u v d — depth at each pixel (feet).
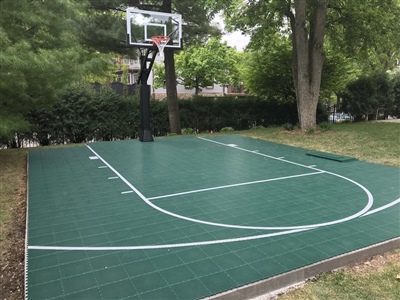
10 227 14.51
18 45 22.17
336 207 16.42
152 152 32.37
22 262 11.43
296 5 40.81
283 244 12.33
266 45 50.62
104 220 14.93
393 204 16.79
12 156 31.01
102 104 43.80
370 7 45.93
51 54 24.58
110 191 19.43
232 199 17.81
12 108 27.25
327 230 13.62
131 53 42.96
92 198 18.15
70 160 28.71
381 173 23.25
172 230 13.74
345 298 9.46
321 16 41.47
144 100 38.99
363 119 61.82
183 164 26.81
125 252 11.82
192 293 9.31
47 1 26.40
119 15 43.19
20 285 10.03
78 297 9.15
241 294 9.51
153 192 19.21
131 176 22.99
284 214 15.49
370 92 59.88
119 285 9.73
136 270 10.57
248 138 42.09
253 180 21.70
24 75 24.08
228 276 10.14
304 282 10.43
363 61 61.62
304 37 41.52
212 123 53.26
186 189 19.77
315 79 43.04
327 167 25.32
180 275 10.25
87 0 37.19
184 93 102.73
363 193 18.69
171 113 47.67
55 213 15.85
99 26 39.63
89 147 35.73
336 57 53.72
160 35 37.11
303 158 28.99
